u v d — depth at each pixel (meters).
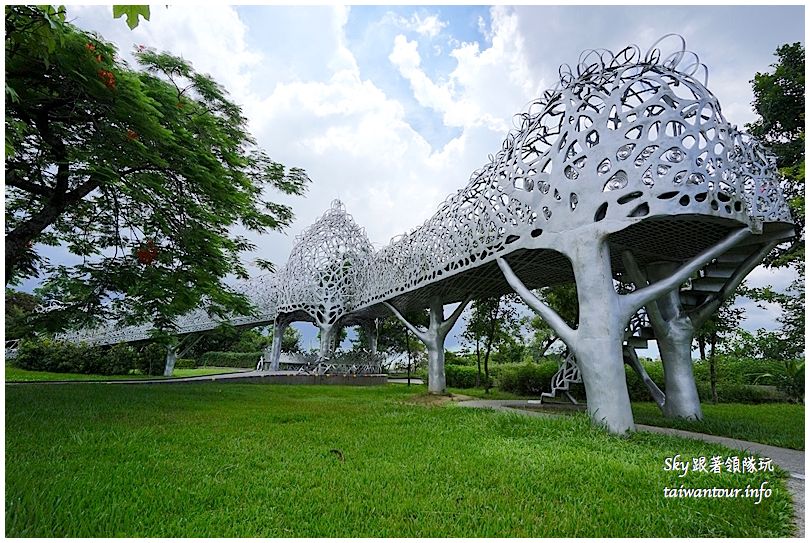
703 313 10.76
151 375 30.27
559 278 14.75
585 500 4.45
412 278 17.06
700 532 3.80
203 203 14.34
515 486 4.80
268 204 18.45
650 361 21.92
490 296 18.08
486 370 21.42
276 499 4.32
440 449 6.51
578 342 8.92
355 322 33.28
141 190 11.49
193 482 4.74
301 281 29.42
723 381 20.00
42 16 6.02
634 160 8.49
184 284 14.36
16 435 6.47
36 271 13.62
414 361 36.09
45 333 14.20
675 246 10.41
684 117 8.45
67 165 10.71
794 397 17.94
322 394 16.55
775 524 4.00
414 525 3.77
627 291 17.78
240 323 32.56
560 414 10.73
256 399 13.25
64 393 12.05
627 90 9.21
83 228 15.15
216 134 14.30
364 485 4.76
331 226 30.00
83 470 4.96
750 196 8.94
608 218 8.70
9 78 8.66
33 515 3.70
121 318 17.02
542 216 10.10
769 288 15.15
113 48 9.76
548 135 10.48
